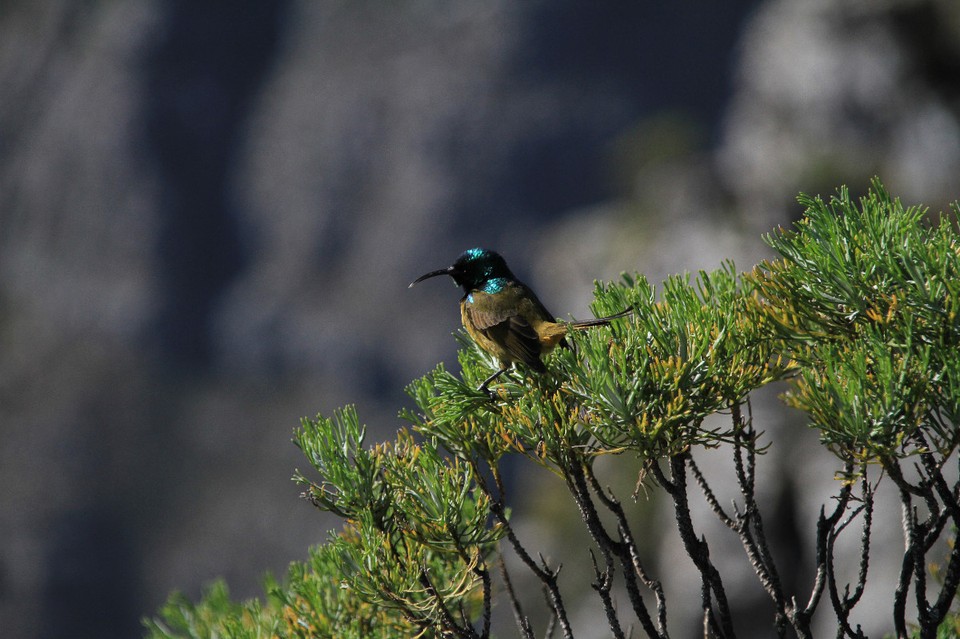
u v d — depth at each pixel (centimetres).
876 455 245
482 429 312
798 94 3716
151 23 11962
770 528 2392
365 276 11369
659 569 2814
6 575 10375
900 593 260
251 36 12281
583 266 5028
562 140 10781
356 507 302
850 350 262
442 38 11256
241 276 11881
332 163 11550
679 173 4653
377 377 11131
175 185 11944
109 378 11375
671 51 10606
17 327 11750
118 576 10438
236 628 346
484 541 297
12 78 12338
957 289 251
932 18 3412
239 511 10531
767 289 285
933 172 3347
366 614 345
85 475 10900
